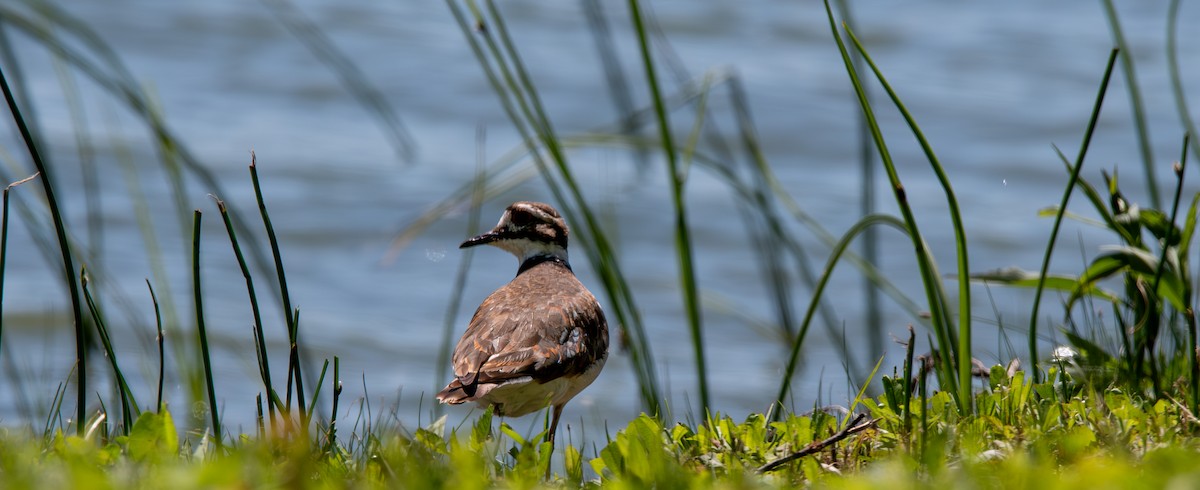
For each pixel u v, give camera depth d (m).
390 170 21.17
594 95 23.41
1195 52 25.81
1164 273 8.89
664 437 7.01
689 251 10.80
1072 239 19.44
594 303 9.23
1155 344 9.33
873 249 11.96
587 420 13.63
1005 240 19.44
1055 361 8.78
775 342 16.59
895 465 5.98
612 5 26.45
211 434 7.99
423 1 27.45
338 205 20.02
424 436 6.66
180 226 19.62
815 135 22.61
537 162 10.76
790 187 21.33
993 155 22.22
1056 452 6.56
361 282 18.59
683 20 26.70
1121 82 24.64
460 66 24.33
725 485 5.90
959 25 27.45
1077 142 22.52
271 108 23.00
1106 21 27.84
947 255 19.12
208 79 23.75
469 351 8.46
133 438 6.37
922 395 6.80
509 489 5.94
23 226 18.78
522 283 9.35
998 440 6.75
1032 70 25.22
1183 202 20.23
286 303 7.16
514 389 8.45
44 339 16.03
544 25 26.00
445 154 21.86
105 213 19.61
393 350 16.34
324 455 6.58
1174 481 5.40
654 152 22.22
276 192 20.50
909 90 24.33
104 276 12.39
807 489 6.01
